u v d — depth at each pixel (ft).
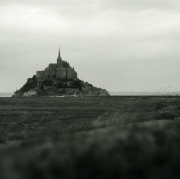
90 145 49.21
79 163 43.93
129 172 44.11
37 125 144.05
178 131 60.08
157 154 47.52
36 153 46.96
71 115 233.96
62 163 43.39
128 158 45.62
